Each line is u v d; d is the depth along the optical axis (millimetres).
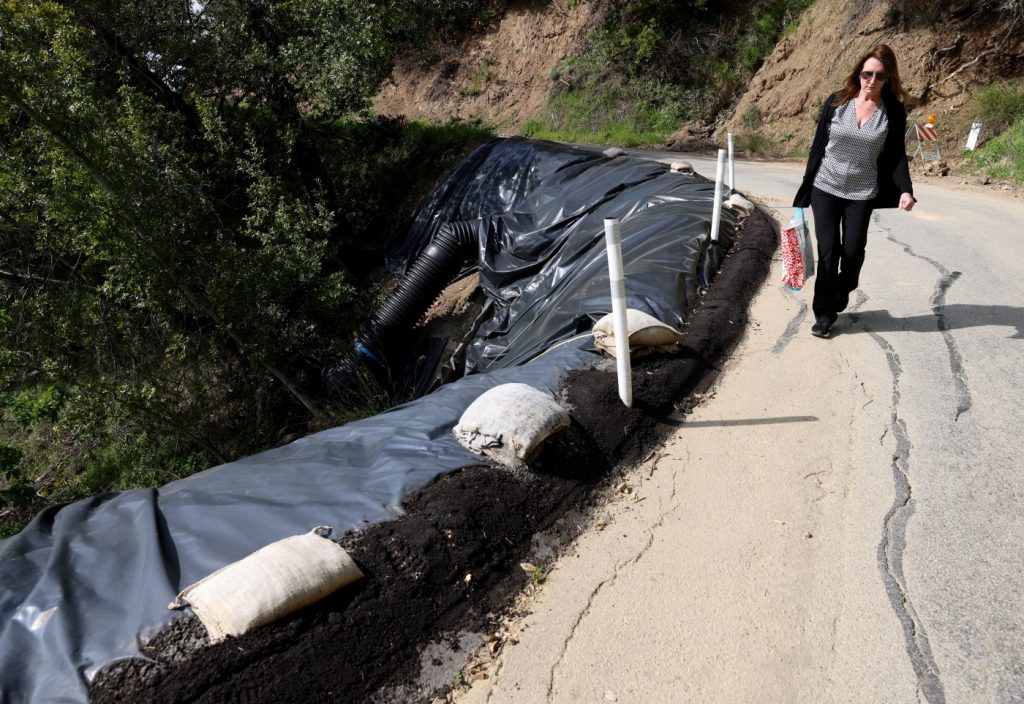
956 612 2924
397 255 17328
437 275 13273
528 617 3107
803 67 22828
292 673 2613
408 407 4727
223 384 12648
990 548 3273
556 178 13781
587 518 3793
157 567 3047
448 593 3121
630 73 27016
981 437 4191
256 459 4367
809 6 24000
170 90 15570
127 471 11570
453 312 13359
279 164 15984
